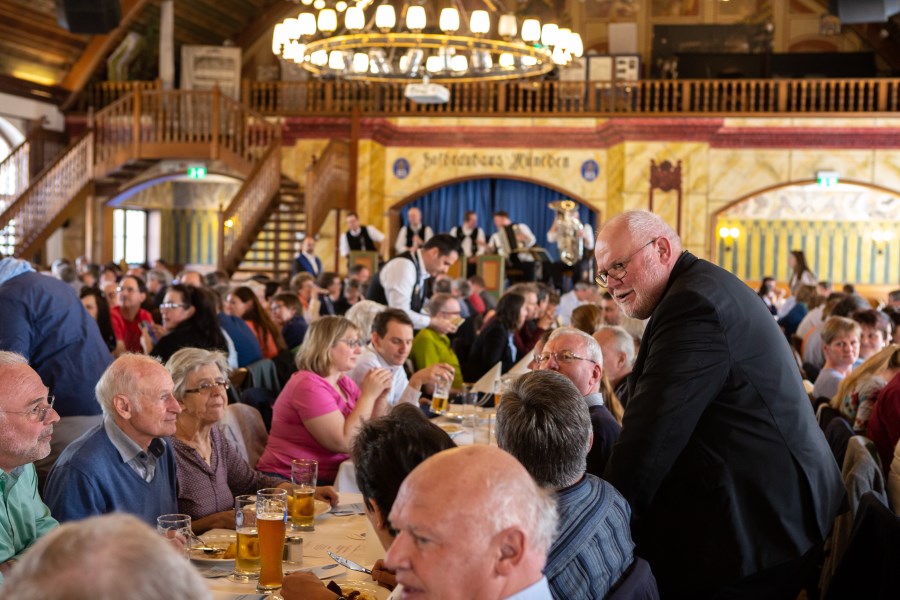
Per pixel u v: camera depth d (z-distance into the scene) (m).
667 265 2.60
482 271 11.58
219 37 18.23
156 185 19.31
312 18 8.75
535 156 16.19
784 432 2.49
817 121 15.43
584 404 2.22
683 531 2.54
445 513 1.30
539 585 1.36
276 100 17.02
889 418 3.90
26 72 15.57
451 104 16.59
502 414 2.21
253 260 15.37
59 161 15.20
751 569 2.47
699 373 2.42
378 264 12.06
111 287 9.33
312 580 2.24
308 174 14.38
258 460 4.14
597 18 17.97
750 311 2.50
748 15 17.70
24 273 4.18
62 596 0.81
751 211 18.78
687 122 15.51
